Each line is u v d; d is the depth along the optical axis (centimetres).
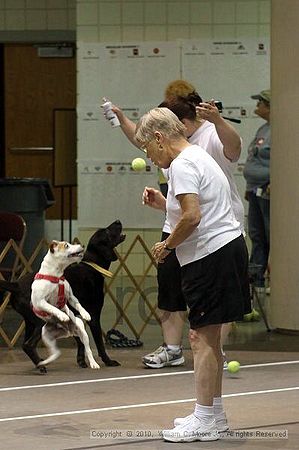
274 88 1313
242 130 1858
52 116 2059
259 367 1107
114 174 1888
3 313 1431
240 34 1848
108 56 1875
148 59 1867
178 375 1062
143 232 1888
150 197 1012
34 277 1095
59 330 1080
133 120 1880
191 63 1862
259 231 1639
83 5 1872
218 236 779
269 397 957
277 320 1345
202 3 1850
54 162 1923
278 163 1316
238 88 1856
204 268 775
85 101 1884
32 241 1634
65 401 945
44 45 2053
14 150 2088
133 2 1864
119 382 1028
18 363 1140
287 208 1312
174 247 776
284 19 1288
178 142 802
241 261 790
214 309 775
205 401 800
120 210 1894
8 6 2027
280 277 1333
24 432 833
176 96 1032
